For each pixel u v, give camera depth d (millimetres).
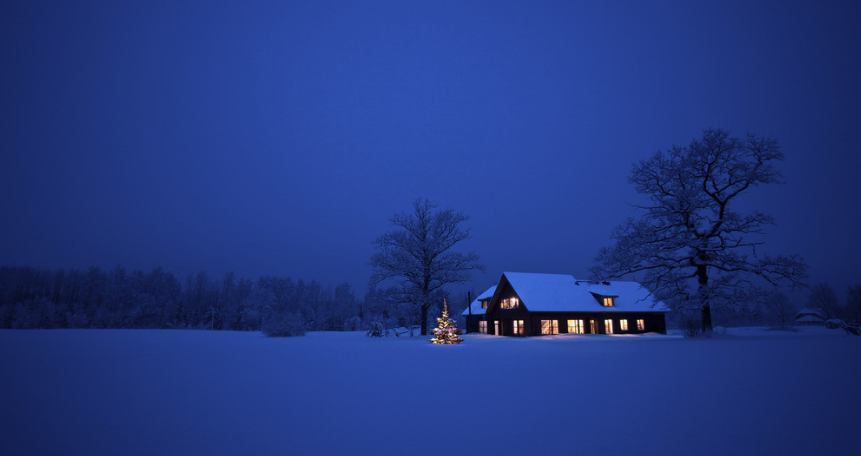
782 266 25281
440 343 25625
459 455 4488
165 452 4719
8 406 7148
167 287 100438
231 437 5297
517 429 5492
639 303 42812
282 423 5957
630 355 15227
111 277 99375
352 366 12938
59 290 94625
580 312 40344
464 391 8297
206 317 85812
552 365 12500
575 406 6754
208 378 10430
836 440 4824
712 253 27203
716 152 27781
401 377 10383
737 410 6273
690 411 6258
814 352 14391
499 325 44562
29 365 13391
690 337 27062
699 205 27484
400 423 5891
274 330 39656
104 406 7148
